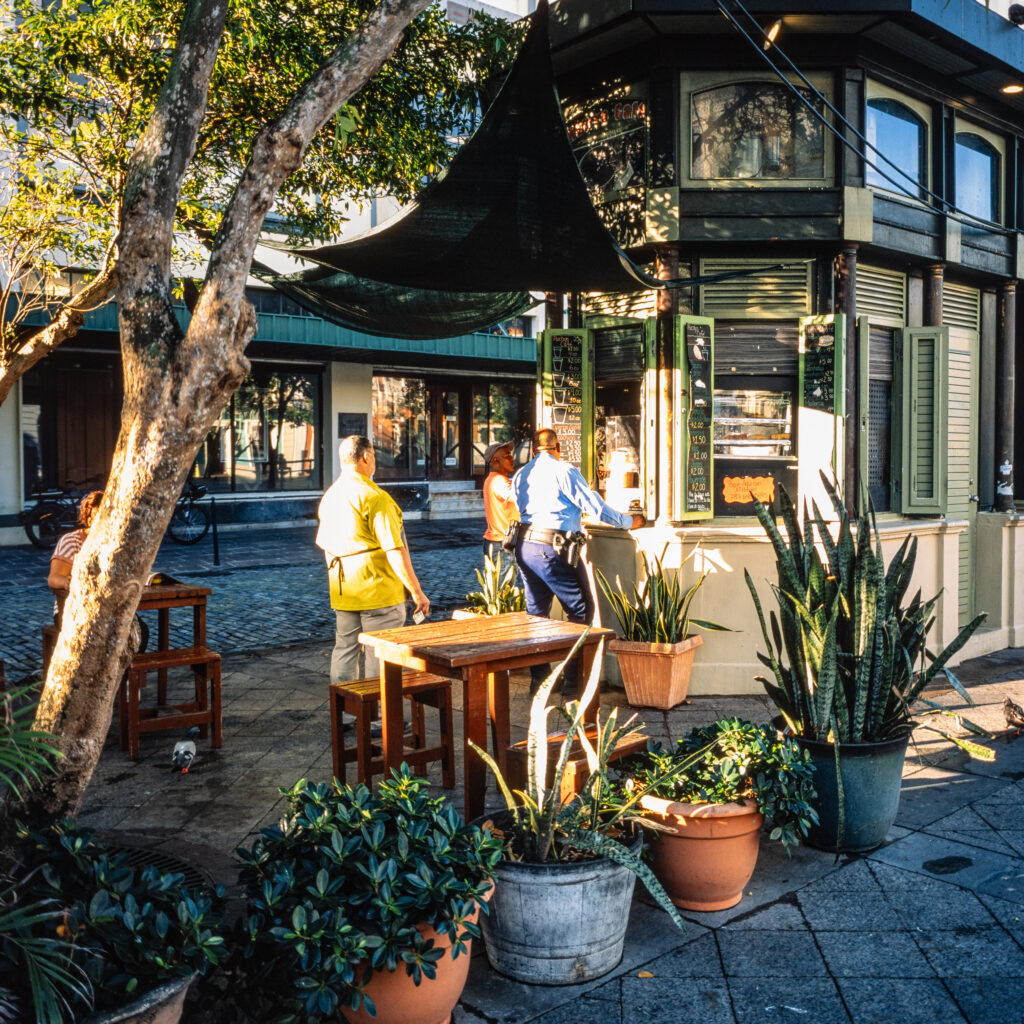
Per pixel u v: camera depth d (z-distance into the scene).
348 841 2.59
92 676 2.70
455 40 7.64
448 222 5.32
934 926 3.36
